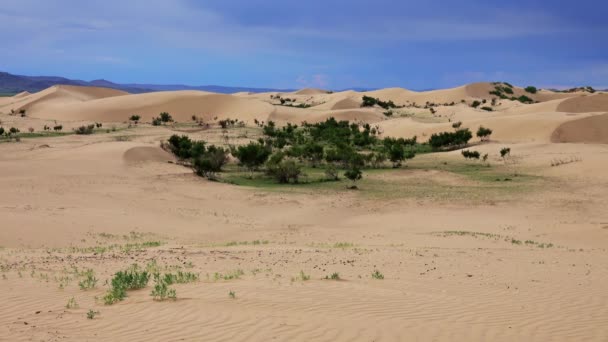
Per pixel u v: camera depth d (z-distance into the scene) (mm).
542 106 159250
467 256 16688
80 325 7113
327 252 17703
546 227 31031
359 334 6703
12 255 16516
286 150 80000
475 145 96250
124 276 10258
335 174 61094
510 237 26734
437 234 26875
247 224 31781
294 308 8031
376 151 91750
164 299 8602
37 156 61938
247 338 6477
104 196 37688
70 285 10469
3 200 32219
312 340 6418
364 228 31375
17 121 121562
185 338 6488
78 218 27969
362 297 9070
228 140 95875
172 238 25547
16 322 7297
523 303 9109
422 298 9211
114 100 176500
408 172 63281
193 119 160000
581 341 6852
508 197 44750
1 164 51281
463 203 41906
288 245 22094
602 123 104500
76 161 57094
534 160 70938
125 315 7602
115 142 73000
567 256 17297
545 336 7023
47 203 32656
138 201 37250
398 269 13430
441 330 7062
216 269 13328
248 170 65375
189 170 58531
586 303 9227
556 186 50781
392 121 140750
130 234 25609
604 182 51875
